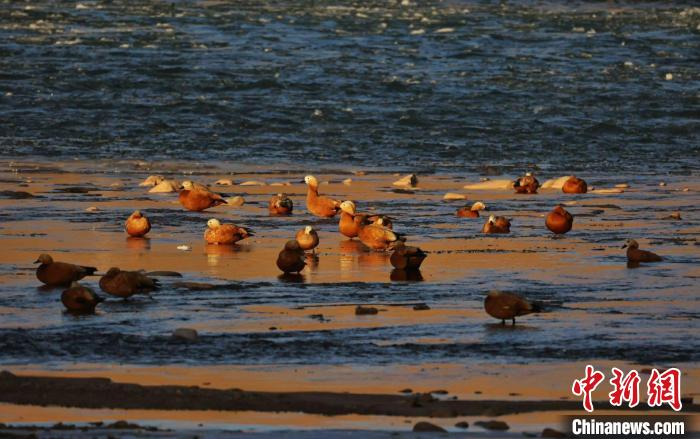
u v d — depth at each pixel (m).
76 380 44.19
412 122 160.50
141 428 38.72
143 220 79.81
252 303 58.34
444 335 52.00
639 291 62.06
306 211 93.88
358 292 61.25
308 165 129.50
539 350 49.53
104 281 58.97
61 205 94.81
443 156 139.00
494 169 128.75
